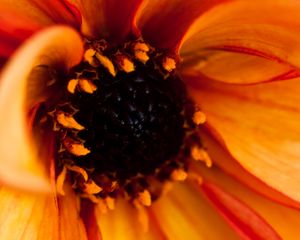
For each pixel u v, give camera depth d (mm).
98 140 141
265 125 146
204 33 137
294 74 136
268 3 124
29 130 129
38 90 133
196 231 149
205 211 150
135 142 143
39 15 129
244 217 143
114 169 144
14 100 103
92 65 137
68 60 132
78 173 141
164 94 143
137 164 146
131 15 134
